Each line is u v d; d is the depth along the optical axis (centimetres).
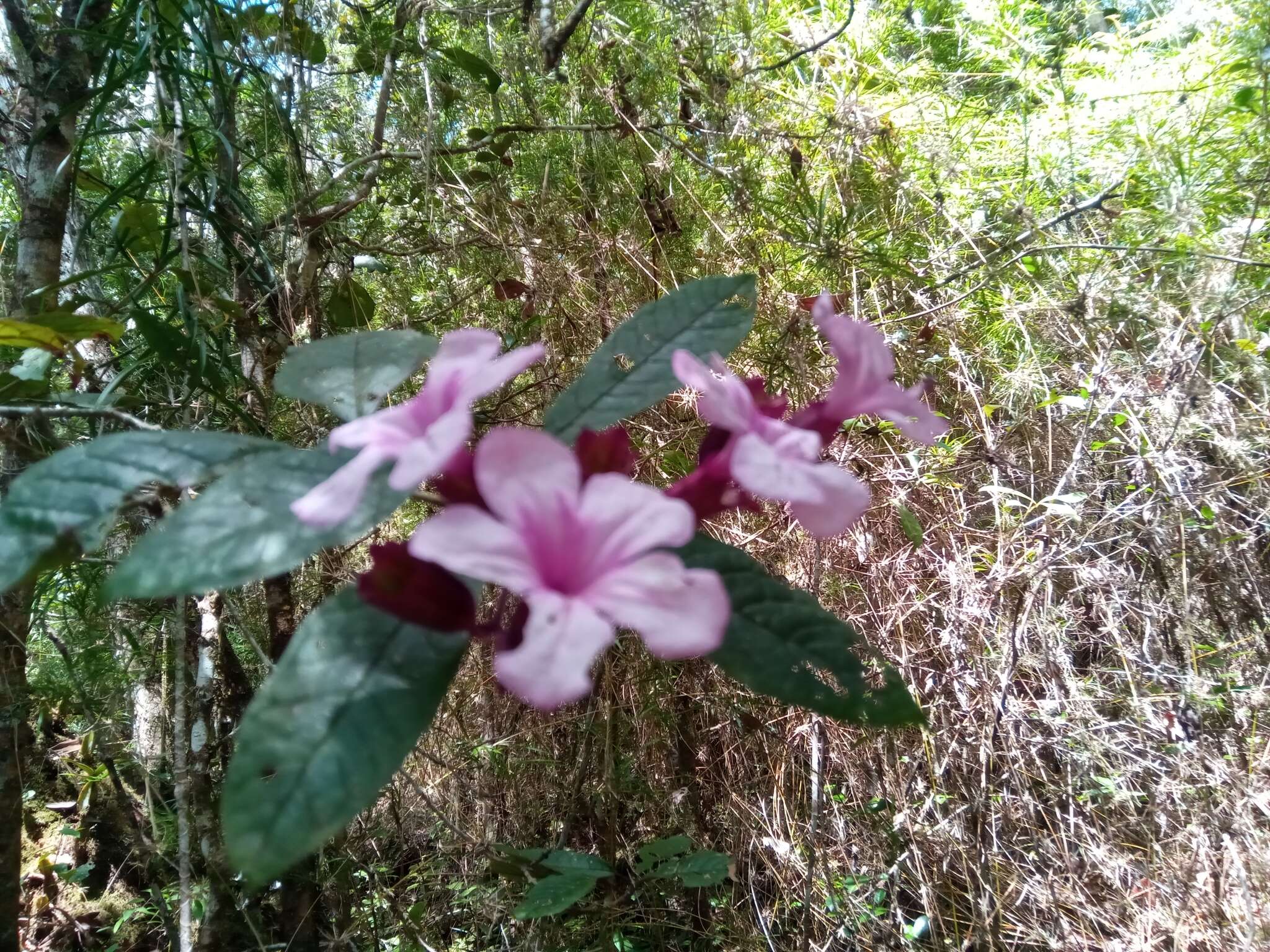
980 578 40
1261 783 33
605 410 18
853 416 18
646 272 40
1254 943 30
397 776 36
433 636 14
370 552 14
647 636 12
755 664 16
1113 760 37
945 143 50
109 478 16
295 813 12
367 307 38
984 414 41
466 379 14
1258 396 42
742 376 41
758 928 36
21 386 25
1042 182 55
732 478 16
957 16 70
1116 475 42
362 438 14
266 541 14
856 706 16
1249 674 37
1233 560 39
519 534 13
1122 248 42
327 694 14
